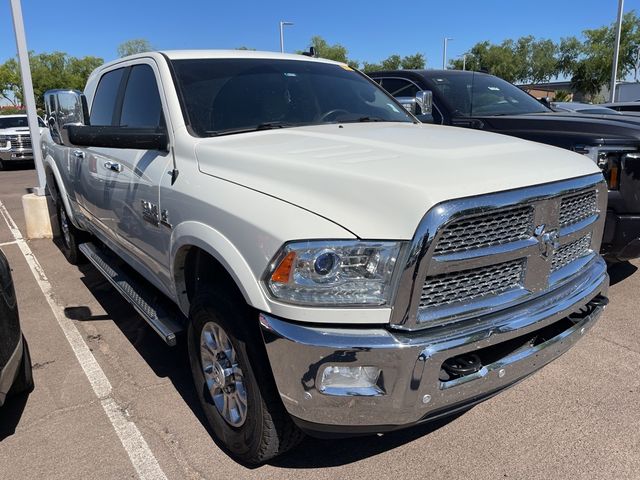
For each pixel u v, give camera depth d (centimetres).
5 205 1072
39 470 275
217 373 279
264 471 271
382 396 215
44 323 457
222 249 246
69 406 331
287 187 239
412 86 627
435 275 214
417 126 355
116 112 412
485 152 260
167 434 302
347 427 223
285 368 221
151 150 324
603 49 4062
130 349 405
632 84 3027
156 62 357
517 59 5334
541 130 491
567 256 275
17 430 309
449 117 580
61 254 673
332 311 212
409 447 287
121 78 416
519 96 653
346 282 213
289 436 251
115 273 441
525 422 304
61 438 300
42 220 758
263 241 225
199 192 273
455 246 216
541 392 334
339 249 211
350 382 218
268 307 224
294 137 304
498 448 283
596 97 4528
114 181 379
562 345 265
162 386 352
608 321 427
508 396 331
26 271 605
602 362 367
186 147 303
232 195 253
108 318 465
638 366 361
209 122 321
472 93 614
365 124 354
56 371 374
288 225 219
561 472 264
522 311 241
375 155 252
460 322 225
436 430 300
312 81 389
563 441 287
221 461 279
